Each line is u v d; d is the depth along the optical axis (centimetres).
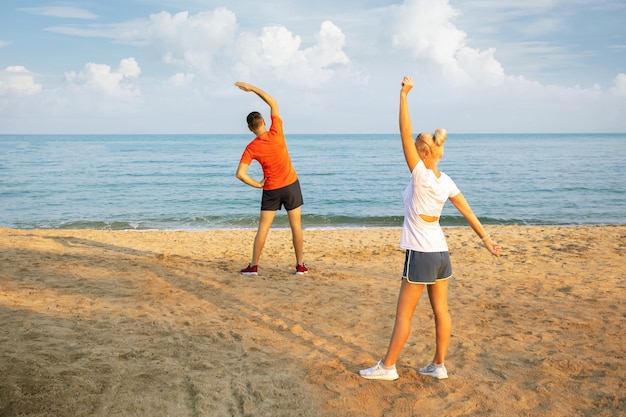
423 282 336
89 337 430
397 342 360
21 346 391
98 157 6150
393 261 875
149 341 433
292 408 326
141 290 605
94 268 707
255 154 666
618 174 3741
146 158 6053
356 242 1105
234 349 427
